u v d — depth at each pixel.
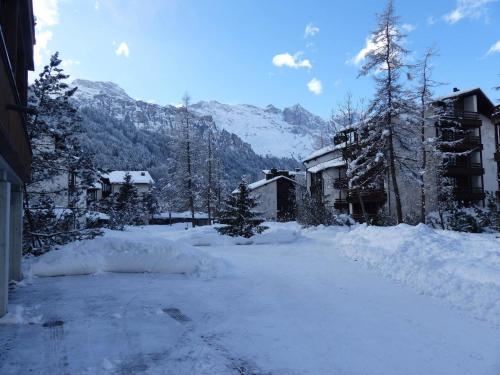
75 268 10.98
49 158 13.70
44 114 13.63
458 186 37.81
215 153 54.53
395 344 5.75
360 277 10.75
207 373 4.70
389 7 25.67
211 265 11.57
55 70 14.05
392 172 25.77
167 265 11.39
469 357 5.30
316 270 11.86
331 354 5.36
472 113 38.34
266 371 4.80
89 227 14.23
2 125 5.02
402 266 10.68
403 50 25.47
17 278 9.93
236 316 7.12
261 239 20.86
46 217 13.52
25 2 8.45
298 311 7.47
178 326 6.52
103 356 5.20
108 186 72.06
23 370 4.74
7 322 6.61
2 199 6.90
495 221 24.44
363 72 25.98
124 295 8.69
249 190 22.06
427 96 28.88
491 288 7.73
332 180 44.81
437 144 30.56
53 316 7.06
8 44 7.83
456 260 9.89
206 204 49.75
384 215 31.86
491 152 39.72
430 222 28.14
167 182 50.47
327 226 28.66
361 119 28.77
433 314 7.26
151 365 4.92
